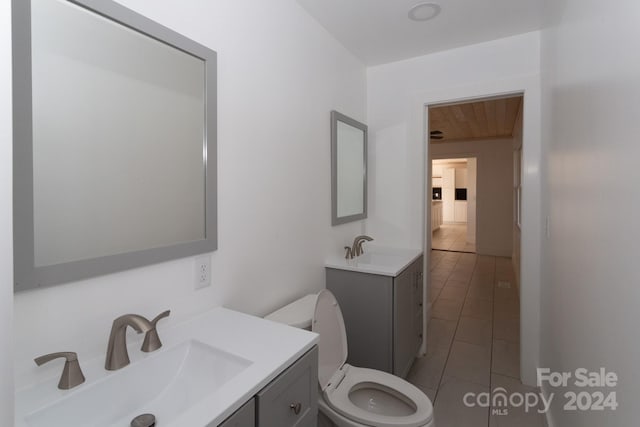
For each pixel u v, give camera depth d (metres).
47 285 0.86
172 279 1.21
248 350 1.03
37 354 0.85
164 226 1.17
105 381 0.88
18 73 0.80
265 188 1.65
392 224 2.74
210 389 1.00
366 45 2.38
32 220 0.83
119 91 1.03
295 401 1.03
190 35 1.24
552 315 1.70
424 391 2.13
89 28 0.95
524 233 2.20
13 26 0.79
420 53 2.52
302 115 1.93
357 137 2.61
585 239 1.08
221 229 1.40
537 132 2.16
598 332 0.94
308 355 1.09
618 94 0.79
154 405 0.96
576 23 1.20
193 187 1.27
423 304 2.62
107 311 1.01
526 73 2.20
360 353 2.10
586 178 1.07
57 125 0.88
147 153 1.11
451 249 7.17
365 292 2.07
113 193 1.02
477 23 2.08
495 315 3.35
